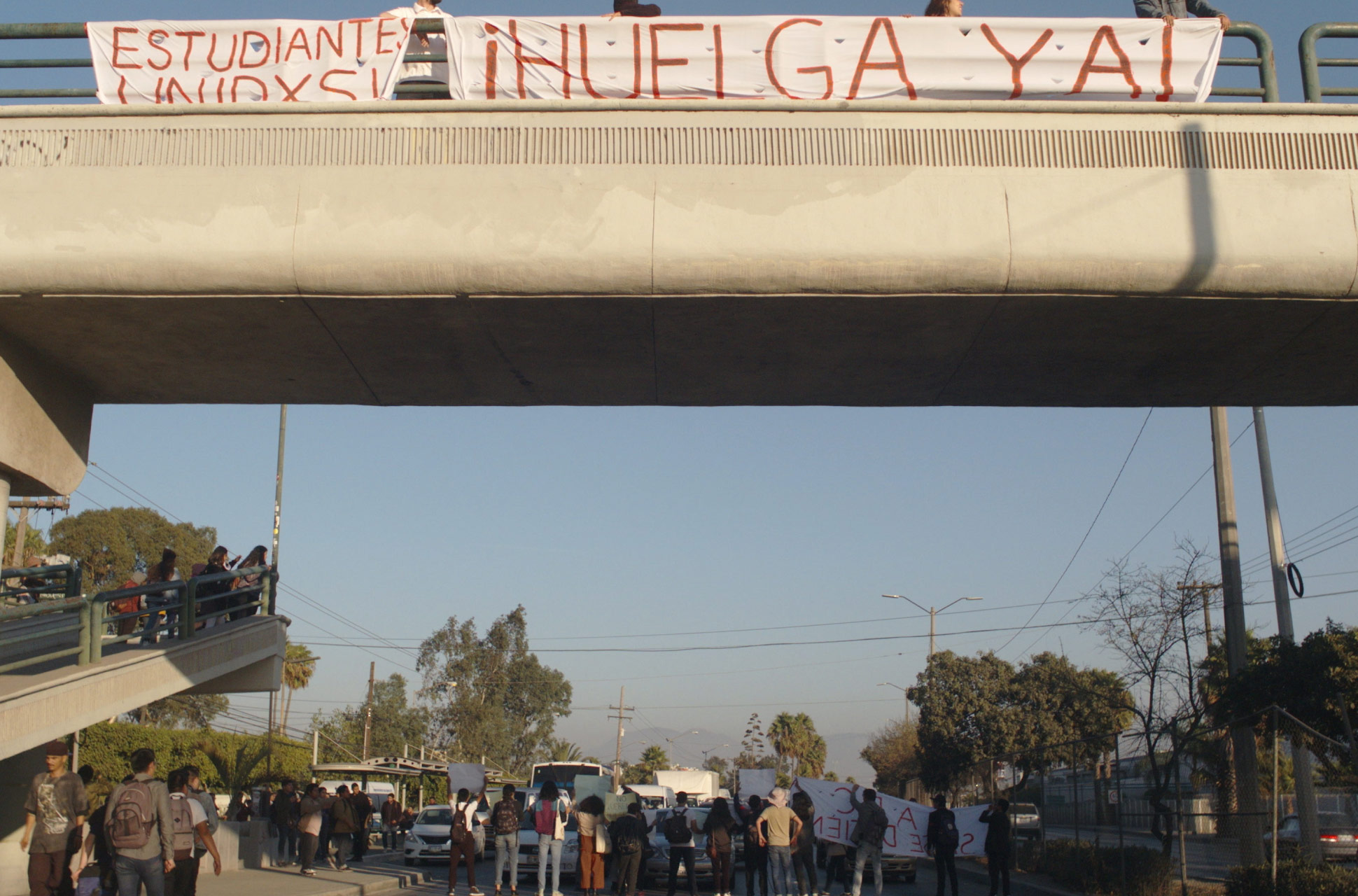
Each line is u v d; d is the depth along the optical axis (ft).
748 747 322.34
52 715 35.42
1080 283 30.04
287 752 135.13
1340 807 69.92
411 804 192.24
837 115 30.81
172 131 31.07
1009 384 38.47
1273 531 56.24
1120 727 128.36
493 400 40.93
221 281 30.40
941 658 140.15
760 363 36.32
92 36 35.14
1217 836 55.36
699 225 30.12
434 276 30.30
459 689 231.30
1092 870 58.18
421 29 34.86
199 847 39.45
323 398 40.83
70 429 38.06
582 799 59.36
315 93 34.73
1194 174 30.40
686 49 34.24
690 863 57.21
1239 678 52.16
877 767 204.74
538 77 34.35
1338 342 33.47
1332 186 30.32
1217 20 34.53
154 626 44.14
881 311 31.50
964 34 34.22
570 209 30.30
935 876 82.38
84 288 30.55
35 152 30.86
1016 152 30.66
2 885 43.11
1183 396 39.75
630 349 34.88
